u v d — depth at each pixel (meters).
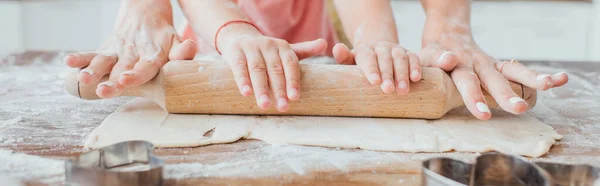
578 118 0.78
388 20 0.92
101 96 0.66
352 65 0.76
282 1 1.17
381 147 0.63
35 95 0.86
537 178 0.48
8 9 2.26
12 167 0.56
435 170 0.50
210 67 0.72
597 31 2.29
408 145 0.64
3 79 0.98
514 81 0.76
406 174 0.56
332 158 0.60
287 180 0.54
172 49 0.79
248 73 0.69
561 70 1.14
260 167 0.57
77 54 0.75
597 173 0.49
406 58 0.75
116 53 0.78
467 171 0.51
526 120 0.74
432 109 0.72
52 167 0.56
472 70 0.77
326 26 1.31
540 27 2.37
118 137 0.64
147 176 0.47
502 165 0.50
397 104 0.72
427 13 0.96
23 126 0.70
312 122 0.72
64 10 2.33
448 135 0.67
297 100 0.72
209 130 0.68
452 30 0.90
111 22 2.36
